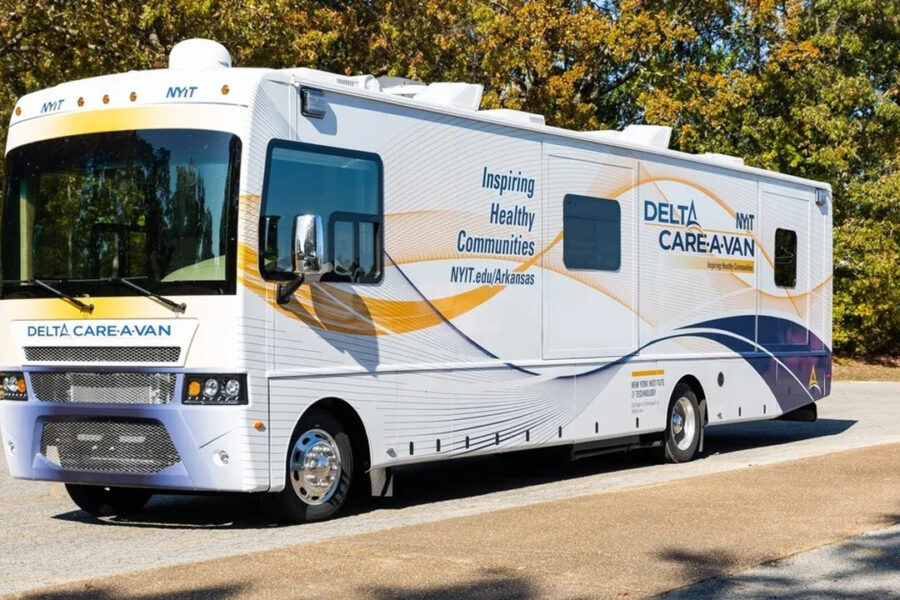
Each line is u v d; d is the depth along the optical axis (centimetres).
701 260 1407
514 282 1139
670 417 1360
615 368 1266
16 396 966
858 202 3167
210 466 888
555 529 859
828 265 1661
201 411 884
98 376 923
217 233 892
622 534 840
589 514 923
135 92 935
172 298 898
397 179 1020
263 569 724
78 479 931
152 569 732
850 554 787
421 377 1035
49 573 773
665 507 956
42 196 962
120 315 914
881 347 3422
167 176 913
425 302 1041
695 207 1401
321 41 2138
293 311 923
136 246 917
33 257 961
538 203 1170
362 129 991
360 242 984
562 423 1195
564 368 1197
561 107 2656
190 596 658
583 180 1230
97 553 843
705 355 1413
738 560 762
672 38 2828
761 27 3008
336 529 920
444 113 1066
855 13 3241
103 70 1886
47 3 1811
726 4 2950
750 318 1495
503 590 673
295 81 939
